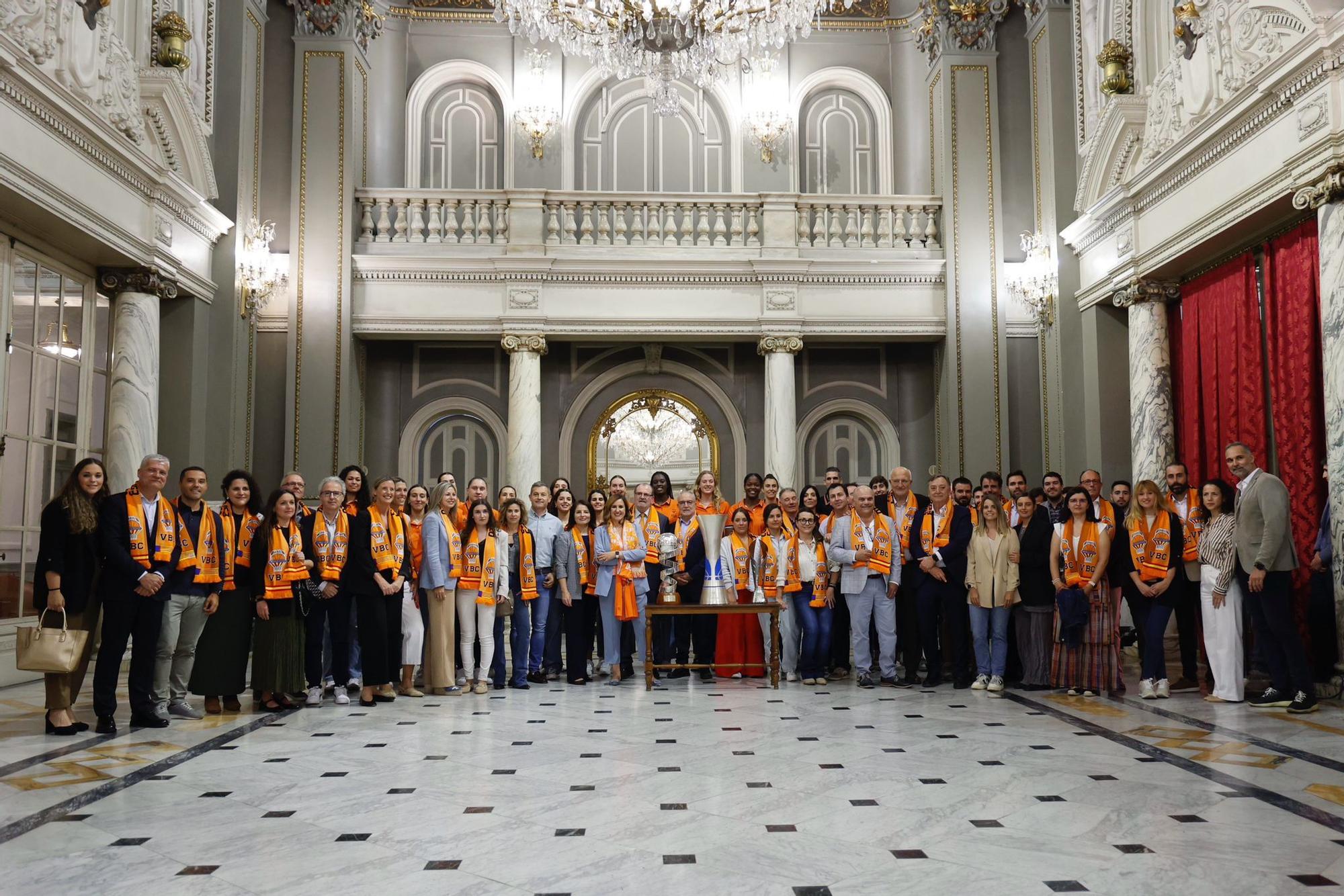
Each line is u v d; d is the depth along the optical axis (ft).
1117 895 10.12
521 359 38.78
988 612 24.75
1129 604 24.26
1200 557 22.89
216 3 34.37
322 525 22.54
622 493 27.35
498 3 33.81
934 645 25.77
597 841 12.03
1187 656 24.95
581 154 45.19
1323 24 22.34
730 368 43.24
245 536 21.98
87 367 28.81
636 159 45.34
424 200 39.58
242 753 17.28
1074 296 36.70
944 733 18.84
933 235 40.40
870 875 10.77
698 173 45.37
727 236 40.29
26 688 25.14
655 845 11.87
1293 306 25.71
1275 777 15.10
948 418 39.37
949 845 11.82
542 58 44.27
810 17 30.19
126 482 29.22
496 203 39.45
